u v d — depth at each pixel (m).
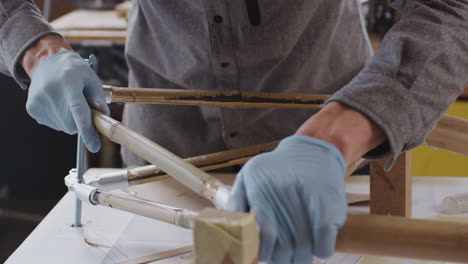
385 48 0.79
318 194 0.59
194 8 1.04
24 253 0.96
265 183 0.60
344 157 0.68
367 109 0.72
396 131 0.73
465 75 0.81
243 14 1.02
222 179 1.28
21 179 2.58
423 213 1.13
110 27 2.38
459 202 1.12
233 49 1.06
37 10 1.10
